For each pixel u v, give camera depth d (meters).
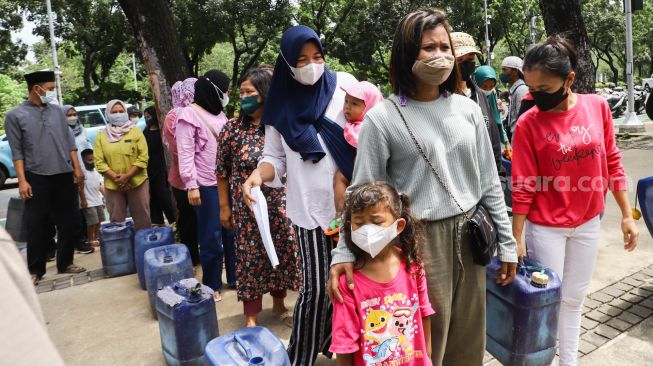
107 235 4.73
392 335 1.91
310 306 2.51
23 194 4.45
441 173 1.91
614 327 3.12
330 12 21.44
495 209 2.09
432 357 2.08
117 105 5.12
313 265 2.48
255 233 3.14
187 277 3.71
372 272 1.91
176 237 5.46
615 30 34.53
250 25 19.39
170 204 6.12
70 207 4.84
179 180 4.56
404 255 1.94
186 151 3.66
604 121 2.45
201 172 3.78
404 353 1.92
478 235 1.95
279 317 3.58
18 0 20.77
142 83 31.50
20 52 24.02
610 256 4.28
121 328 3.62
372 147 1.94
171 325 2.81
